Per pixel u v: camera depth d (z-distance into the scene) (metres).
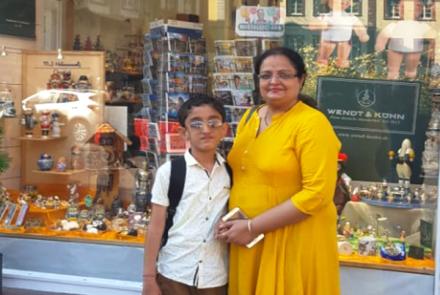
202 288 2.64
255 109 2.72
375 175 3.85
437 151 3.63
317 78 3.93
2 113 4.73
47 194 4.78
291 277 2.54
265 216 2.50
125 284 4.05
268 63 2.54
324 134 2.45
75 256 4.17
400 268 3.52
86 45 4.95
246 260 2.60
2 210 4.48
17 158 4.84
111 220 4.40
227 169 2.71
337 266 2.63
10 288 4.23
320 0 3.92
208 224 2.63
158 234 2.63
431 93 3.76
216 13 4.30
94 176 4.66
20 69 4.87
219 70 4.22
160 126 4.36
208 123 2.59
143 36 4.70
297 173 2.50
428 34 3.77
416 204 3.70
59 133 4.80
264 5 4.09
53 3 5.02
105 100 4.74
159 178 2.63
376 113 3.85
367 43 3.86
